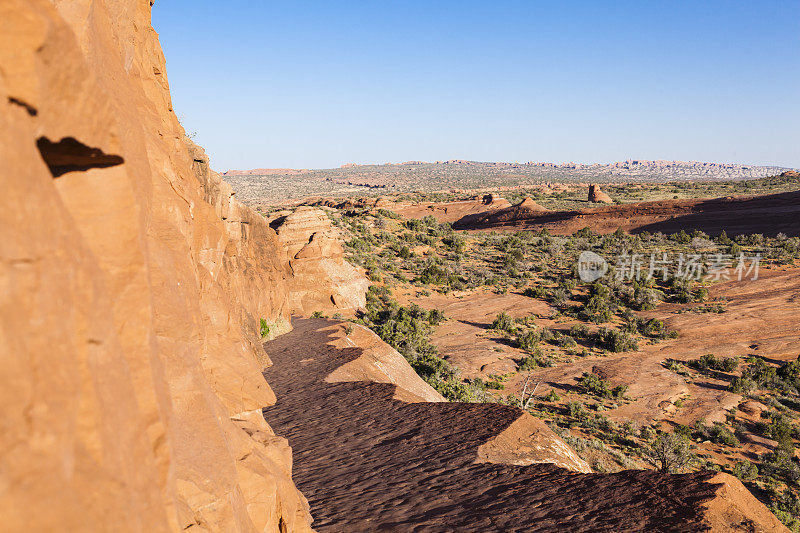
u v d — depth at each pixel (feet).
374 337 101.24
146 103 23.70
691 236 339.36
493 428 42.98
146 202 15.92
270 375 69.87
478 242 368.27
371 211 438.81
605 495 29.30
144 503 8.71
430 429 44.96
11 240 5.81
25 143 6.46
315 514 29.48
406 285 247.70
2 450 5.04
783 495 90.99
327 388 61.93
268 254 101.50
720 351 167.73
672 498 27.53
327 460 40.06
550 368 159.33
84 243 8.11
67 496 5.89
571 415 125.70
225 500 14.61
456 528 26.76
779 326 180.45
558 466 35.45
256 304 80.02
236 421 24.77
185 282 18.67
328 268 179.52
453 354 167.43
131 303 10.11
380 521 28.09
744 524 24.56
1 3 6.45
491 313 216.74
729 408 129.80
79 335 7.39
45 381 6.07
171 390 15.29
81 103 8.09
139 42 25.13
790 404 132.67
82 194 9.62
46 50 6.82
